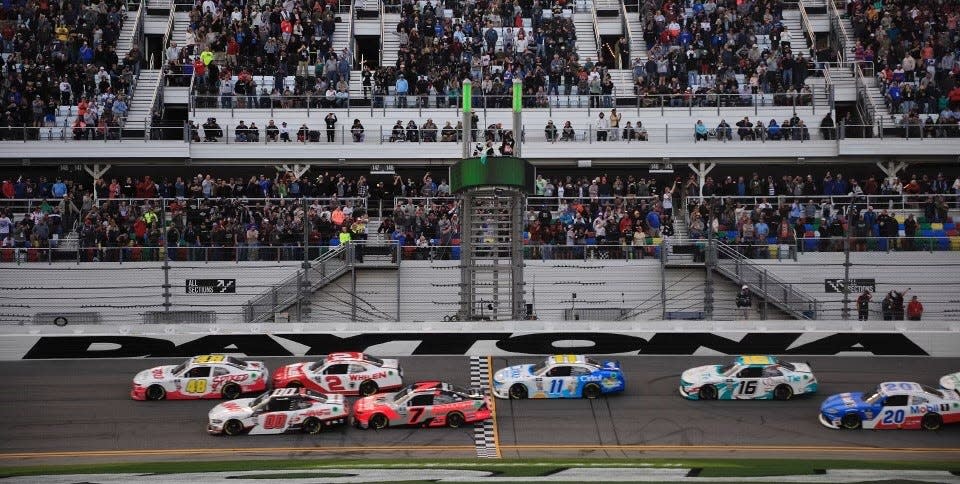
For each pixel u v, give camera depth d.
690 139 89.00
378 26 100.62
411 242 79.88
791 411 57.84
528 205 83.12
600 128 89.00
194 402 60.28
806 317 74.19
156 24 99.69
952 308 76.88
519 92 68.00
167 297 73.44
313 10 97.38
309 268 76.25
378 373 61.06
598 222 80.31
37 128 87.06
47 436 54.41
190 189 84.00
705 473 47.03
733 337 68.12
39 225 79.44
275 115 90.69
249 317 74.50
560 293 77.19
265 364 66.50
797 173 91.00
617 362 62.91
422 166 89.38
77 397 60.72
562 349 68.06
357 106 91.31
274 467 48.50
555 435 54.31
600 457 50.62
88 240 79.44
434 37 95.38
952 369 64.69
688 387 59.72
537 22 97.62
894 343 68.00
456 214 80.94
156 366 66.62
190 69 93.56
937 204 83.25
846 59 96.56
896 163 88.94
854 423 55.12
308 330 68.44
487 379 63.50
